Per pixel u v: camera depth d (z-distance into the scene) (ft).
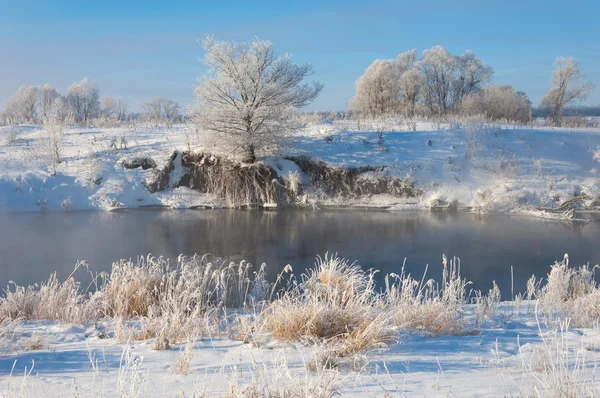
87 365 13.35
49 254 50.44
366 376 12.06
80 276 42.65
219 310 24.89
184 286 25.89
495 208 77.00
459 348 15.46
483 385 11.12
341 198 84.33
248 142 84.17
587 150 89.76
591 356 13.52
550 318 20.03
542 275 43.70
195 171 87.10
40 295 26.63
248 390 9.89
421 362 13.56
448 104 182.60
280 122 85.25
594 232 61.93
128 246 54.39
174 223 68.64
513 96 157.48
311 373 12.19
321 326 16.46
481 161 85.81
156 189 84.69
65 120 111.04
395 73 179.83
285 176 85.15
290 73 87.45
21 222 68.03
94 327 20.17
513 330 18.92
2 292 38.17
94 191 81.87
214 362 13.58
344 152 89.35
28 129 109.70
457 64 181.27
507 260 48.75
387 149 89.86
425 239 58.34
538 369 12.09
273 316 17.67
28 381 11.80
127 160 87.10
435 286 39.09
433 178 83.76
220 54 85.10
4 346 15.87
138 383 11.45
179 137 98.48
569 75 151.64
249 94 85.81
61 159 88.38
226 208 82.53
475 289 39.63
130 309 24.07
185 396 10.52
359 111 179.63
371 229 64.59
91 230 63.16
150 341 16.51
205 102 86.79
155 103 188.65
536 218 72.23
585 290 29.60
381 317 17.62
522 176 82.23
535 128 102.83
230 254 51.42
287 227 66.18
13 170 83.25
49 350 15.65
